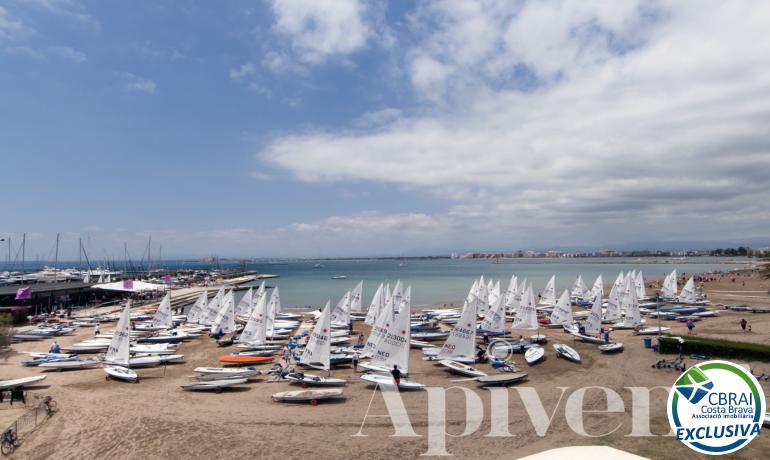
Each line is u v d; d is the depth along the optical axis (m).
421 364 46.31
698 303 88.56
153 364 46.06
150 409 32.28
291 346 53.03
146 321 75.88
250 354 50.47
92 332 66.12
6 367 44.84
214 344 57.75
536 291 145.12
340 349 51.25
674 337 49.12
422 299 128.50
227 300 60.50
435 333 62.50
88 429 28.64
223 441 27.05
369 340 43.38
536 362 45.78
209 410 32.12
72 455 25.19
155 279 164.00
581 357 48.22
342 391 36.28
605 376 40.75
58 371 43.28
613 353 49.66
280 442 26.98
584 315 77.06
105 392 36.44
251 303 80.12
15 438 26.56
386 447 26.42
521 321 56.84
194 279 188.62
